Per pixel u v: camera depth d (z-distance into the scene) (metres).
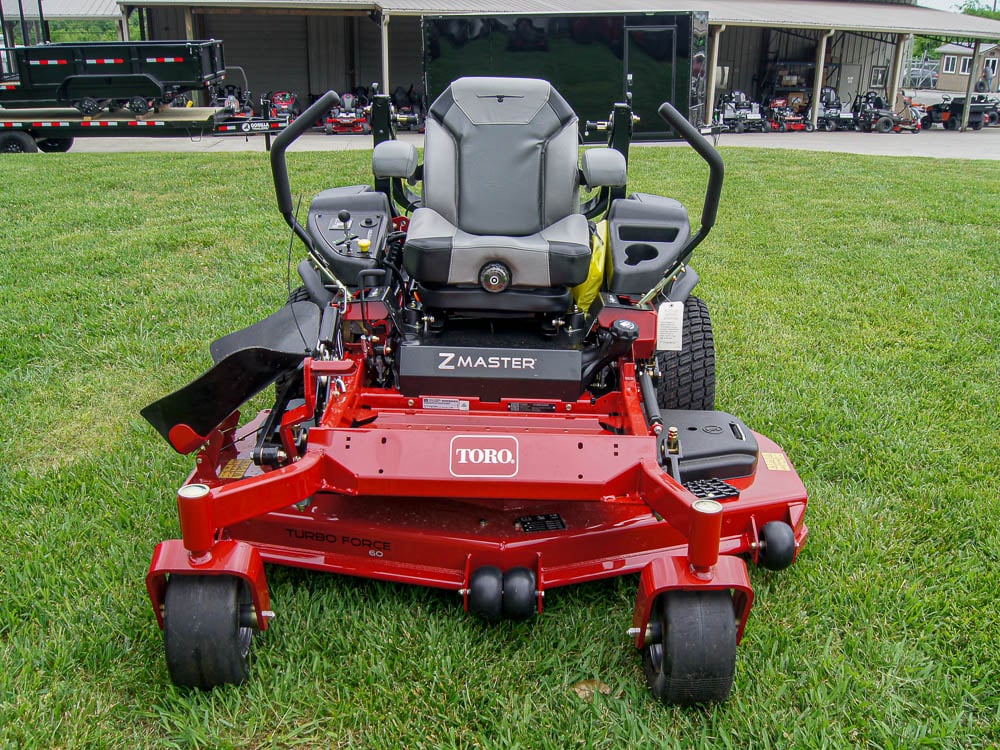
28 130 16.92
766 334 5.97
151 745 2.56
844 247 8.60
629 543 3.18
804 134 26.67
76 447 4.36
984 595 3.25
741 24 26.00
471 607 2.93
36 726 2.58
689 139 3.30
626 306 3.53
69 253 7.72
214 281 6.97
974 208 10.87
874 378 5.25
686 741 2.57
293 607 3.12
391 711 2.67
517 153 3.76
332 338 3.45
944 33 29.41
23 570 3.31
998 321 6.29
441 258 3.41
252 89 28.25
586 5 23.36
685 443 3.45
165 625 2.55
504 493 2.84
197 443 3.14
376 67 28.61
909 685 2.83
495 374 3.36
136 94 17.23
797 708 2.73
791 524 3.24
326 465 2.87
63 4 27.84
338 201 4.09
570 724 2.63
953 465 4.22
